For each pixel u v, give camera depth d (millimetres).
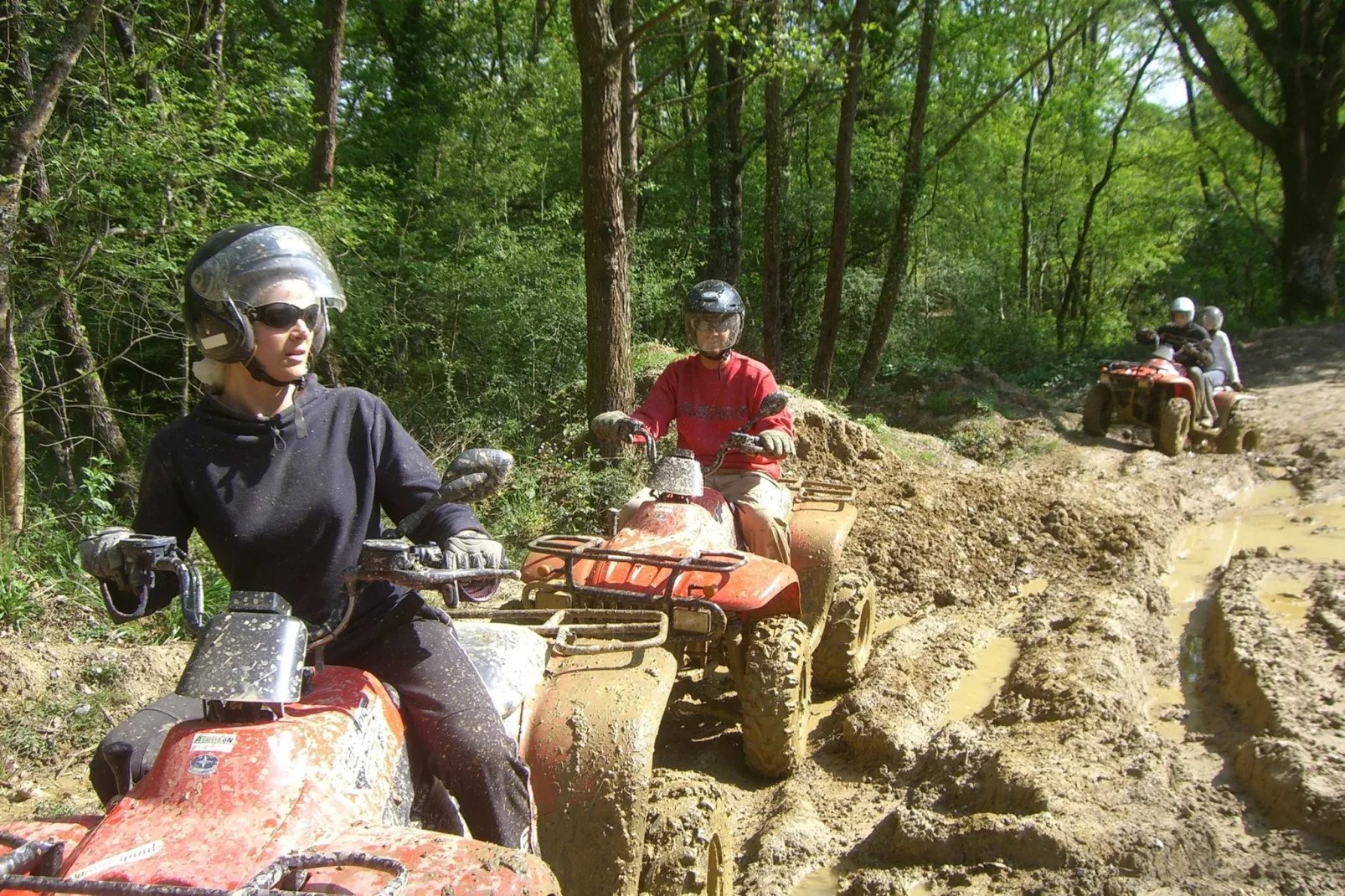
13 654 5625
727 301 5902
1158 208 35969
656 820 3686
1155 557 8516
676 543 5121
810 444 10516
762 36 11734
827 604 5949
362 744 2477
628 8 13086
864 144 25047
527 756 3395
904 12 21219
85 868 2045
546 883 2152
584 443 9844
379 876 2117
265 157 10016
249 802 2189
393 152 17156
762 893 4219
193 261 2605
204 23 11086
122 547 2434
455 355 13555
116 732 2648
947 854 4262
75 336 9031
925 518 9008
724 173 20969
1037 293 37438
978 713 5754
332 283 2766
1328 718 5074
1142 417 13453
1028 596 7887
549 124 19766
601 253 8961
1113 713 5328
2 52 8148
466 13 21156
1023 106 33312
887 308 17422
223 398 2740
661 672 3703
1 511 6887
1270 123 27141
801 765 5258
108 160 8227
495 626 3576
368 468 2830
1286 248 27250
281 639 2391
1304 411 14406
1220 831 4305
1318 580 7441
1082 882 3932
